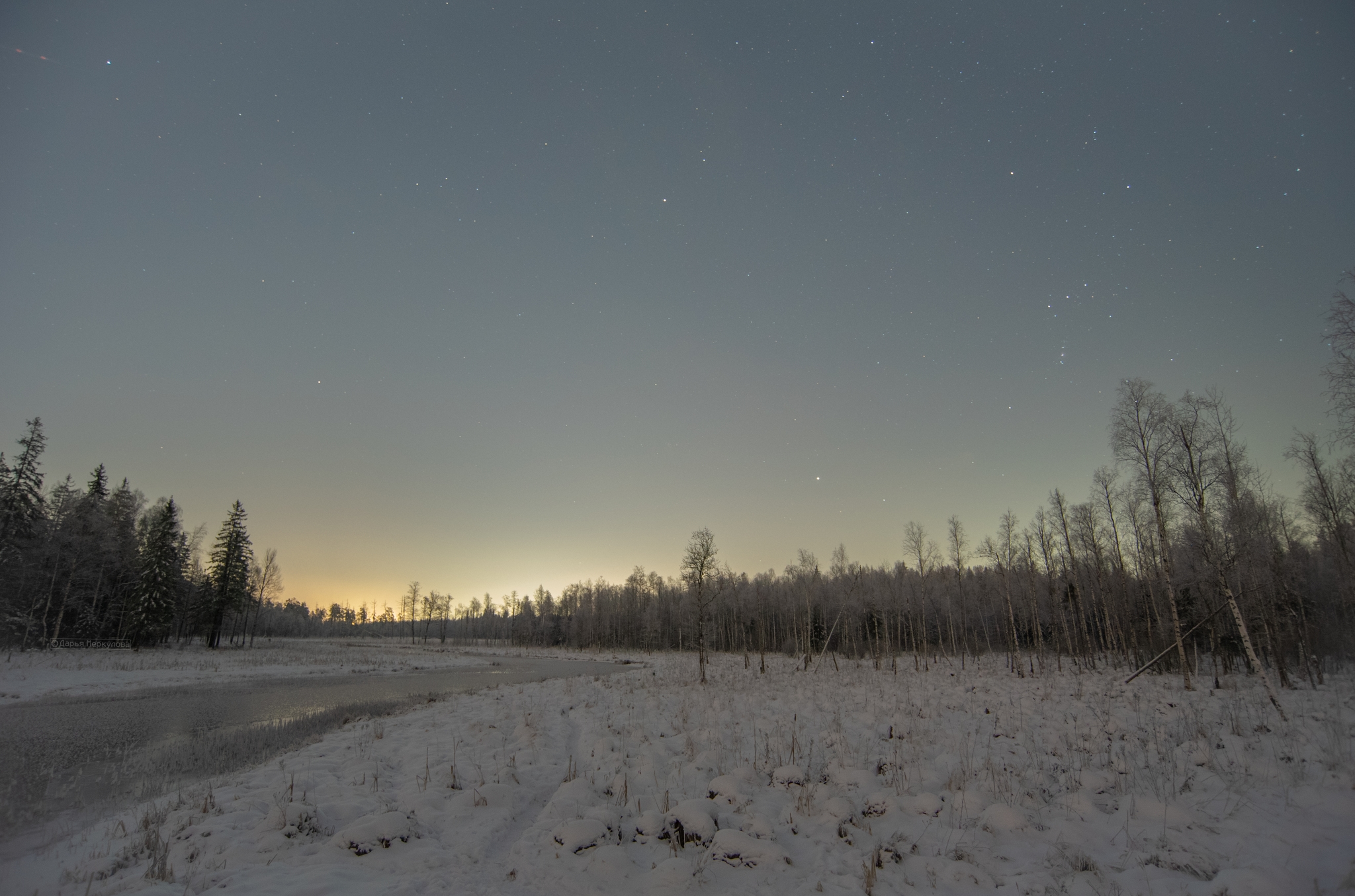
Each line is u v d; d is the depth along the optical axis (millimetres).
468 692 28750
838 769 10953
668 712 18984
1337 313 15109
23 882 7270
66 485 61031
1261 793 8805
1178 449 26344
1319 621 30906
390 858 7762
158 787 12031
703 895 6750
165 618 55562
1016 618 52406
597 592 117750
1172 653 37781
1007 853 7586
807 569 50781
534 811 9953
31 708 23984
